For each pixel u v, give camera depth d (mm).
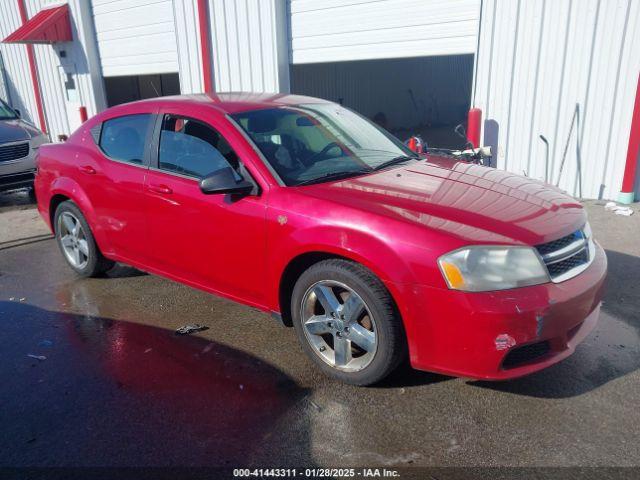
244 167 3410
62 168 4715
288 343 3652
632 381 3078
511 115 7316
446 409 2875
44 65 14656
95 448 2670
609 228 5742
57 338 3830
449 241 2666
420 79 20188
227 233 3465
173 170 3842
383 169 3637
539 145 7191
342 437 2680
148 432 2771
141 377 3281
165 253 3971
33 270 5316
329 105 4383
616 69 6398
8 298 4605
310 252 3084
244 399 3023
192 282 3902
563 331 2725
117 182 4168
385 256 2760
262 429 2762
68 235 4984
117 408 2980
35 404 3051
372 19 8414
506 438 2639
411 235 2732
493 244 2658
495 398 2957
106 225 4395
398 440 2648
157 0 11148
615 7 6254
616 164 6668
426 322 2713
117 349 3641
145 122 4113
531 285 2654
